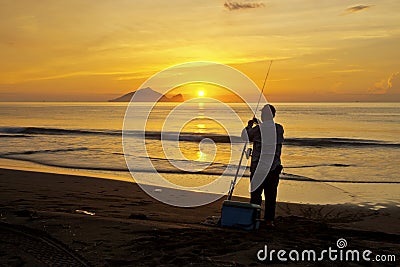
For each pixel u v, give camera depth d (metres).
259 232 5.55
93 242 4.63
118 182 11.78
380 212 8.80
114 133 32.28
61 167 15.46
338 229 6.73
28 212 5.98
